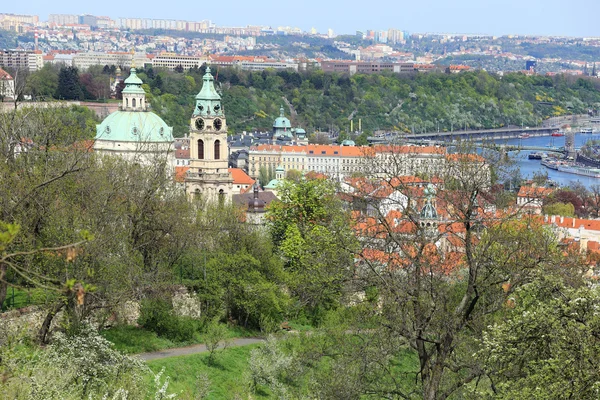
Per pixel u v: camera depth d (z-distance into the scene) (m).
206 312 198.75
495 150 126.56
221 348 183.00
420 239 112.69
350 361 114.81
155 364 164.12
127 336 175.25
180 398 147.75
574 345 89.56
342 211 171.50
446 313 106.94
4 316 149.38
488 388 111.12
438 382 105.38
